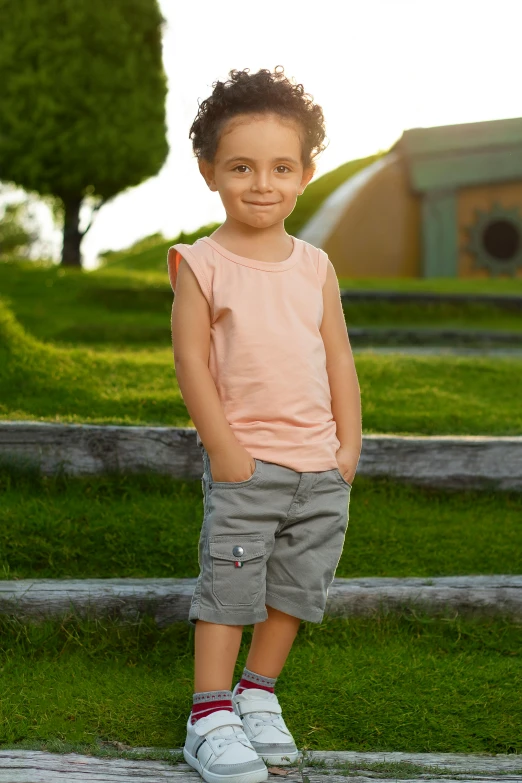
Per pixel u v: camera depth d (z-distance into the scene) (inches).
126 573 105.9
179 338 74.9
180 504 118.2
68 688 84.9
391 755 76.8
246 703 77.4
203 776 70.5
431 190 671.8
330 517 75.2
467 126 673.6
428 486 127.9
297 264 77.7
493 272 677.3
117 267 598.9
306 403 74.5
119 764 73.1
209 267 75.4
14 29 503.8
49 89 502.9
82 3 505.0
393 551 112.3
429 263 675.4
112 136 505.7
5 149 505.0
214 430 72.2
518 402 169.0
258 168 73.5
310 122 75.2
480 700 85.7
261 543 72.6
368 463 127.4
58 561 106.2
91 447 121.8
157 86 523.2
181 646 95.7
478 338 323.6
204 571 73.7
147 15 519.2
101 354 182.7
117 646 94.7
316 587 75.2
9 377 150.0
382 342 323.3
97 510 114.4
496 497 128.2
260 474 72.3
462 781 72.3
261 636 77.6
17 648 92.6
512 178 669.3
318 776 72.5
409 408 156.1
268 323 74.3
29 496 117.9
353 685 87.4
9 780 69.4
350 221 639.1
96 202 545.6
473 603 101.1
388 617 100.0
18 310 313.1
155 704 83.1
